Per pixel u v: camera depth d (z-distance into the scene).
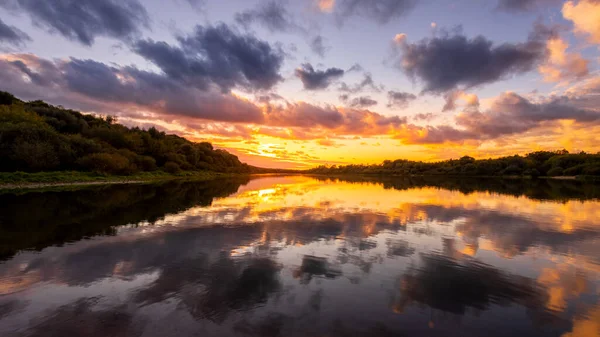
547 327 5.86
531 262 9.73
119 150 67.00
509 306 6.71
